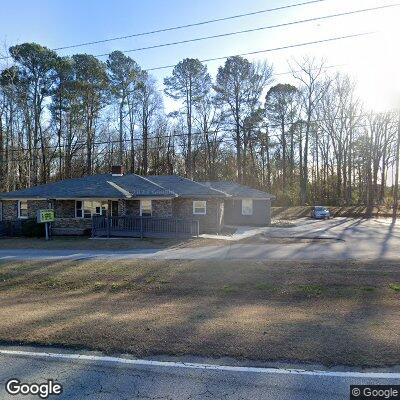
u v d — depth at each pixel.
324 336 5.84
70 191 25.23
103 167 50.56
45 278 12.45
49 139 43.44
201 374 4.68
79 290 11.02
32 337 6.05
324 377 4.52
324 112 53.19
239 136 50.16
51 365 5.04
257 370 4.74
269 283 10.62
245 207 32.78
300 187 53.62
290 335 5.91
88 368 4.93
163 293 10.21
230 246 18.75
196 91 49.59
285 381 4.45
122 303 8.87
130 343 5.72
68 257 15.99
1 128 39.12
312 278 11.04
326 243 19.81
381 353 5.12
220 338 5.82
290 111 53.97
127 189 25.77
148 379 4.58
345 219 40.31
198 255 15.96
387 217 42.47
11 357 5.34
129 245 19.42
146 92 50.38
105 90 44.97
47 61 39.28
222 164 54.72
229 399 4.07
